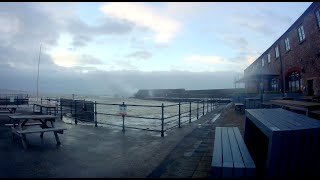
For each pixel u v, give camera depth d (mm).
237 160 3822
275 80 26312
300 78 18828
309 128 3742
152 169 5156
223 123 12562
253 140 7043
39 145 7461
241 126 11297
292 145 3648
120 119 17609
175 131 10008
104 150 6793
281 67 23609
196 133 9500
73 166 5379
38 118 8312
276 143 3641
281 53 23609
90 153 6477
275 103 12945
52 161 5758
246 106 20859
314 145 3691
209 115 17672
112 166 5367
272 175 3664
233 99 27797
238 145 4875
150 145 7395
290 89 21609
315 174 3623
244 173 3465
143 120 16719
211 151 6641
